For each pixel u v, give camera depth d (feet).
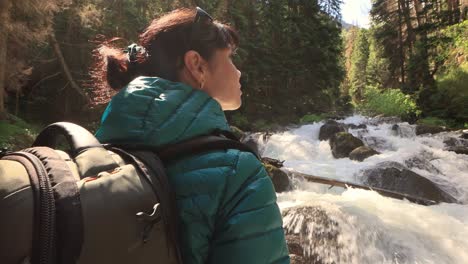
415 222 19.69
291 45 88.63
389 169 30.99
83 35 56.54
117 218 2.24
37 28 42.86
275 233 2.75
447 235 18.97
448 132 52.80
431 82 91.71
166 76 3.34
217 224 2.65
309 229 17.47
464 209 23.35
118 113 2.87
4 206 2.06
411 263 16.74
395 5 115.34
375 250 17.10
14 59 44.19
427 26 95.55
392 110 76.64
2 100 41.24
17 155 2.35
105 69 3.67
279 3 88.22
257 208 2.68
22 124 43.55
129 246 2.25
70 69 56.59
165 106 2.83
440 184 32.48
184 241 2.59
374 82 140.56
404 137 53.21
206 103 3.00
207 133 2.87
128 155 2.57
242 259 2.59
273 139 46.55
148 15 63.16
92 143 2.56
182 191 2.63
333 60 99.45
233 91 3.48
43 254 2.01
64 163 2.34
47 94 58.49
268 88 83.71
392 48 115.03
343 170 34.53
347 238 17.12
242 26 77.77
